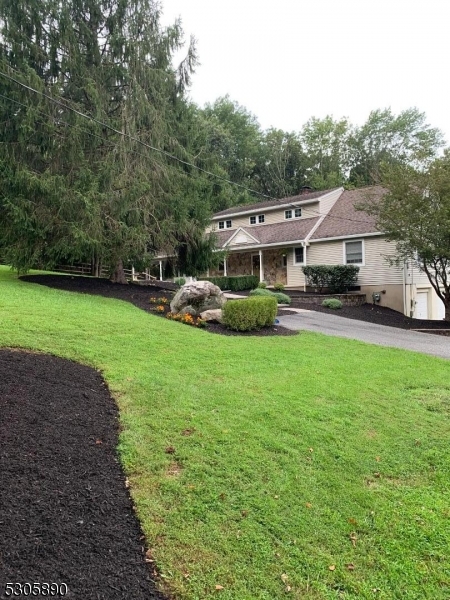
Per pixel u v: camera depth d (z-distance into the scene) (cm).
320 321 1311
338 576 234
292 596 216
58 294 1060
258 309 955
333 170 4344
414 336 1154
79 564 215
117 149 1282
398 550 260
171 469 312
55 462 297
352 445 387
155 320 886
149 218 1388
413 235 1358
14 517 238
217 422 395
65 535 232
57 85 1198
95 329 696
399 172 1399
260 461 336
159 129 1348
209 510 271
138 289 1366
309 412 446
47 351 544
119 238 1271
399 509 301
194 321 945
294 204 2238
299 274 2120
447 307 1472
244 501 285
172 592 209
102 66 1306
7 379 416
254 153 4372
